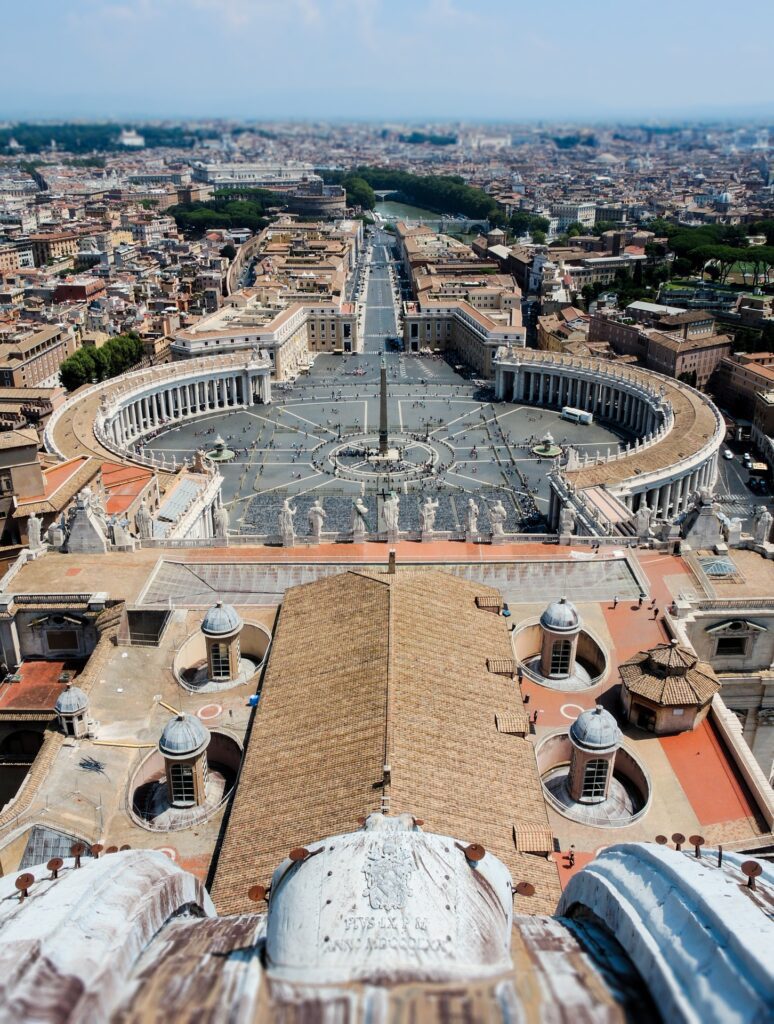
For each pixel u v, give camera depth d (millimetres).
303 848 24969
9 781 96000
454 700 74062
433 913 19625
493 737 71875
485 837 60906
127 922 18781
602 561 106312
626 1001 16547
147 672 88625
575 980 17141
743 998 15000
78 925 17875
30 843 68312
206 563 107625
